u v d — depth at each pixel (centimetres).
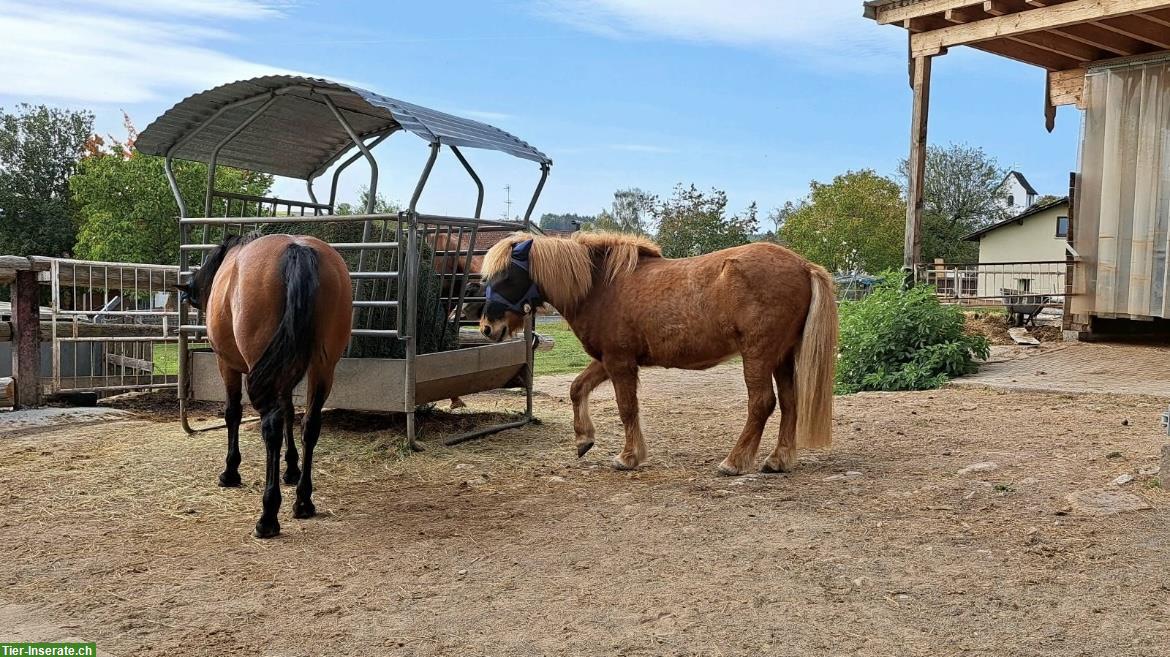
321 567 381
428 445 643
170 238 2656
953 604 317
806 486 501
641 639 296
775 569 361
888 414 744
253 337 438
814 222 4391
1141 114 1135
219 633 310
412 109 643
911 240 1216
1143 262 1133
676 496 489
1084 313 1202
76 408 841
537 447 650
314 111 738
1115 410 715
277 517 447
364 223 681
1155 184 1120
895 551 377
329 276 452
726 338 523
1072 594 321
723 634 298
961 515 426
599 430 720
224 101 680
